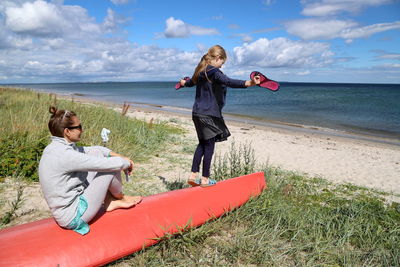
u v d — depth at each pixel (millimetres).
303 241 3334
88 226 2607
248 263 2908
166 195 3338
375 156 9484
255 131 13508
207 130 3488
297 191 5094
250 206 3863
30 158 5043
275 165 7359
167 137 9055
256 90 85812
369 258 3121
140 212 2955
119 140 6887
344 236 3428
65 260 2363
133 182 5035
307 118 21000
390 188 6121
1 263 2174
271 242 3221
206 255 2945
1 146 5270
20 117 7520
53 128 2395
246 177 4203
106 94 51656
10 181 4621
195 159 3678
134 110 19875
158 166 6141
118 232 2713
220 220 3586
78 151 2617
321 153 9234
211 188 3658
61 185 2398
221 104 3514
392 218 4098
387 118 22281
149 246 2926
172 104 29781
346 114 24500
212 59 3404
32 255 2283
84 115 8430
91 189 2570
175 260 2859
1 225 3330
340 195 5227
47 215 3654
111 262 2750
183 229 3127
